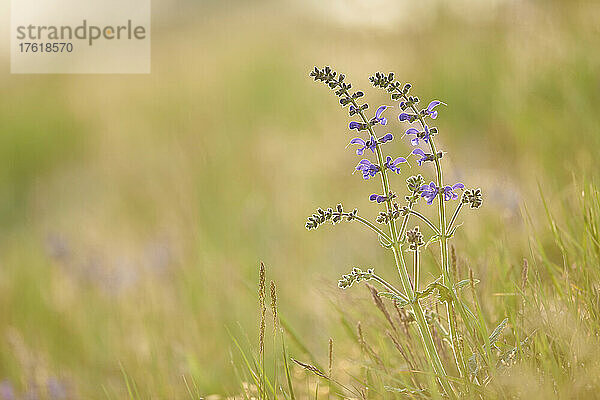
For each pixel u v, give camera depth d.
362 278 3.85
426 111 3.79
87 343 7.22
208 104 15.31
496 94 9.42
